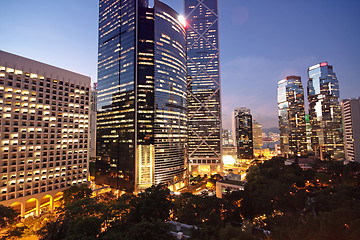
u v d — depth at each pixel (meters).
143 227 46.09
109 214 57.00
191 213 64.00
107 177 170.12
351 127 180.38
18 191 98.56
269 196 71.38
